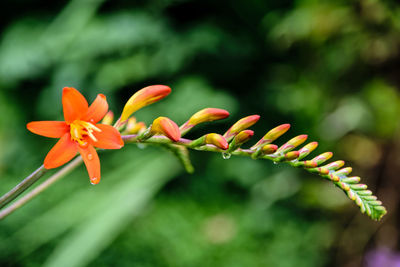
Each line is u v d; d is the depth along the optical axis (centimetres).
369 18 407
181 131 140
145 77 547
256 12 546
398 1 396
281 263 480
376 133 445
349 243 470
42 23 570
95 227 357
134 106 138
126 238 482
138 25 530
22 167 601
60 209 480
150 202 550
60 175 143
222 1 556
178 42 532
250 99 570
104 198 397
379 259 431
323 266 477
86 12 526
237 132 142
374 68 436
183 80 545
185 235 505
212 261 478
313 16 433
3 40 589
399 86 435
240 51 544
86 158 126
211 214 548
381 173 446
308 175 512
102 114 131
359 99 450
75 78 549
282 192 515
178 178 591
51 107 568
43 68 568
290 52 528
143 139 136
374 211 135
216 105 511
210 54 546
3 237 449
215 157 577
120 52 537
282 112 550
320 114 485
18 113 607
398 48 412
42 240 445
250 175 549
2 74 554
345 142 477
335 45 443
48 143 619
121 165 521
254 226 524
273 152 138
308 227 518
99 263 440
